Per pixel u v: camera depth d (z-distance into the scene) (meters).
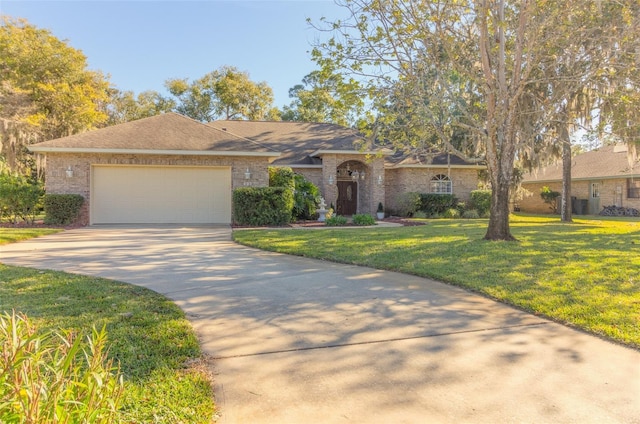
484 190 21.52
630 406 2.65
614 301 4.80
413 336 3.90
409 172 21.34
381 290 5.62
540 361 3.34
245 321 4.32
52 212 14.62
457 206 20.98
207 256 8.41
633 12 8.94
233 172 16.14
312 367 3.22
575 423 2.46
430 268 6.81
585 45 10.17
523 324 4.25
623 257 7.56
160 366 3.14
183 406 2.57
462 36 9.59
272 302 5.03
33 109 23.41
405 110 10.26
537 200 29.09
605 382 2.97
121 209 15.72
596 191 25.89
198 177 16.12
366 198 21.08
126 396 2.62
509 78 10.17
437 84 10.37
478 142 14.51
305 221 17.22
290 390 2.85
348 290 5.62
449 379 3.03
